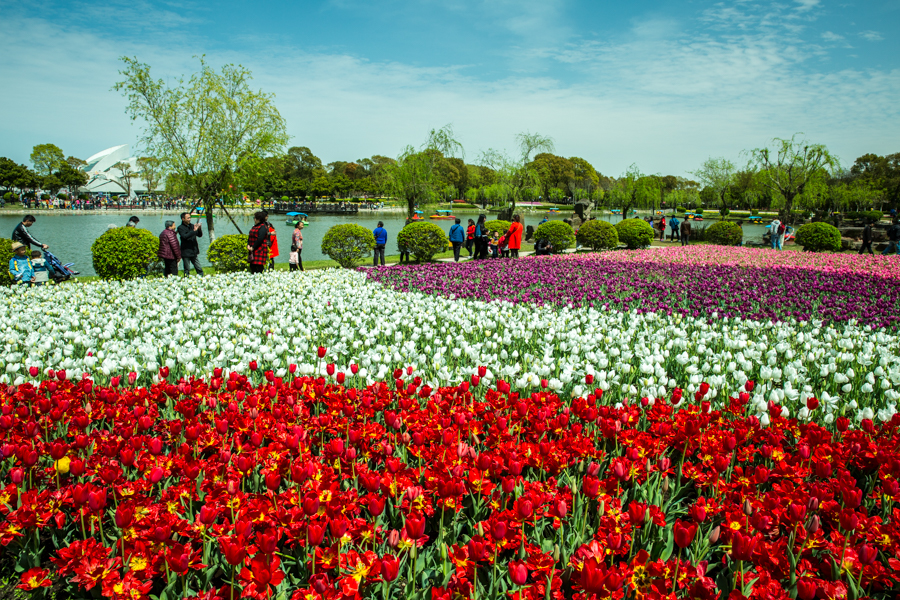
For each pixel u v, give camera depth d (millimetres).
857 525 2137
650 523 2438
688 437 3117
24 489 2785
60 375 4207
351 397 3676
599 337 5621
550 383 3879
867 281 12141
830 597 1959
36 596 2275
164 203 62688
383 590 2072
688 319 7375
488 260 16969
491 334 6496
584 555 2039
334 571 2205
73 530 2596
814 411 3986
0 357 5078
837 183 58438
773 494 2596
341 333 6051
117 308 8117
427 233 18328
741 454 3098
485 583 2309
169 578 2135
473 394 4277
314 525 1951
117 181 82625
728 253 20797
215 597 1919
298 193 87000
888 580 2100
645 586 2006
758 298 9422
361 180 91188
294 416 3527
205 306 8375
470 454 2787
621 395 4227
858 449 2963
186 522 2262
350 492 2551
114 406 3729
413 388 3789
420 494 2410
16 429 3240
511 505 2756
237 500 2371
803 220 52750
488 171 82688
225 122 18156
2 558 2486
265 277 10938
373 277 12094
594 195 72562
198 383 4000
